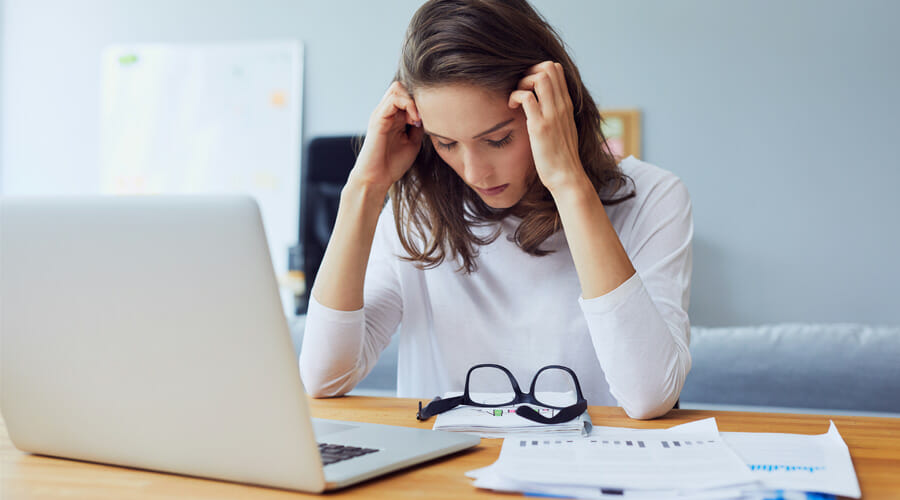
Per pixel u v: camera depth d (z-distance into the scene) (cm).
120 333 69
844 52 352
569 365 129
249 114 406
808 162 356
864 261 353
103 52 425
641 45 367
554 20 374
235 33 410
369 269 140
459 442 80
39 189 434
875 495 64
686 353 107
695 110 364
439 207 129
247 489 67
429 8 108
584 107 119
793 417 99
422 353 140
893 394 198
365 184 117
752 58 359
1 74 438
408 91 114
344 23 397
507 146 108
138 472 74
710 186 363
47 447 79
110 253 67
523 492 66
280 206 402
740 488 63
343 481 66
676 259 120
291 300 379
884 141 350
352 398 117
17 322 75
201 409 67
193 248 64
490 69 102
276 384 63
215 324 64
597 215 101
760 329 216
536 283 131
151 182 417
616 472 67
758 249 361
